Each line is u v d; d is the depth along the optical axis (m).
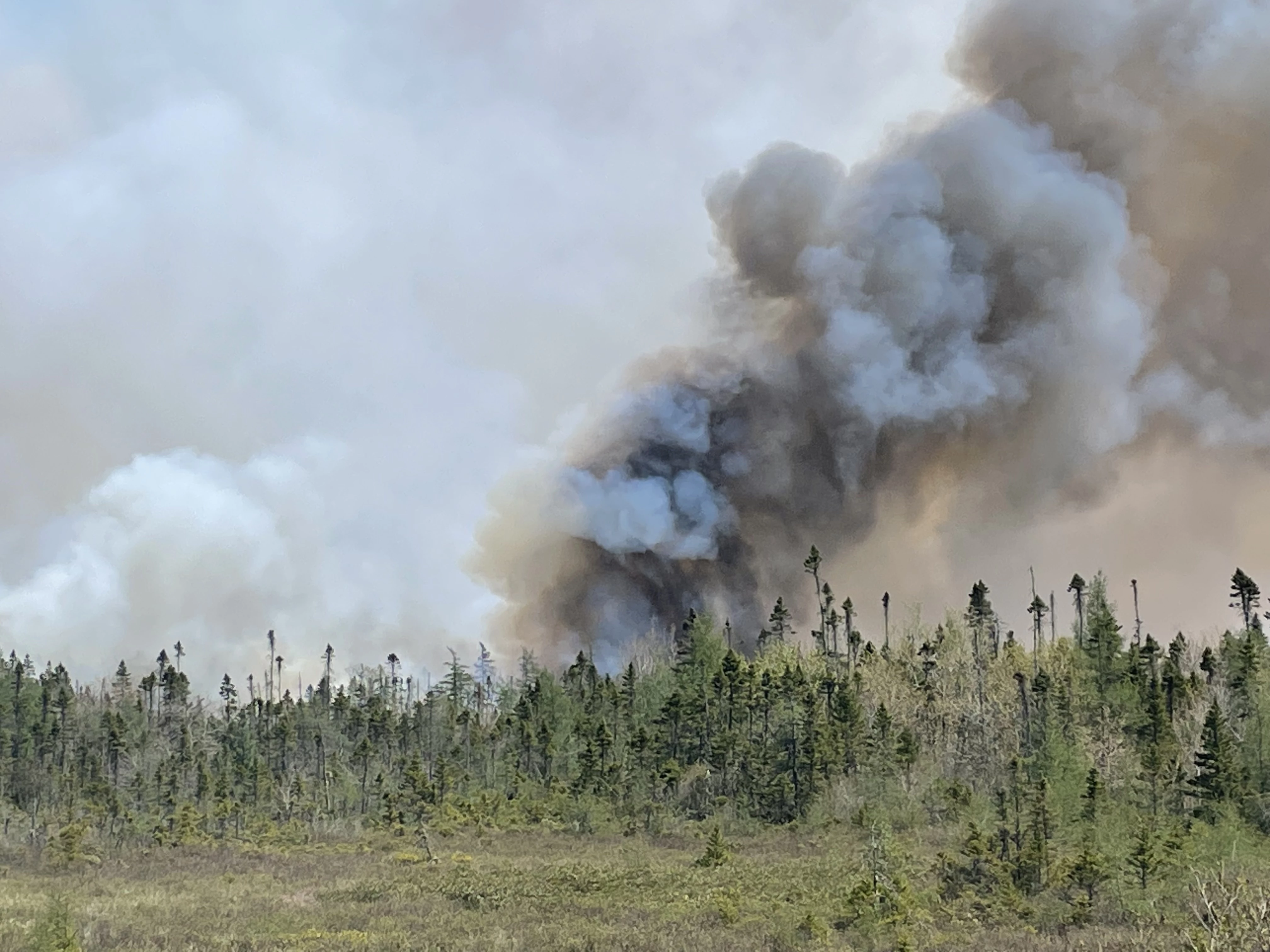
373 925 35.84
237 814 76.06
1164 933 33.44
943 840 56.38
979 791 63.62
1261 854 41.75
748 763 77.12
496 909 39.69
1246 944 22.55
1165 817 53.03
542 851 63.00
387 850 64.94
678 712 85.56
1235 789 56.41
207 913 38.75
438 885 45.50
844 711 76.12
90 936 31.83
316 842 69.62
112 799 77.38
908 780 67.62
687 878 46.38
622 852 59.12
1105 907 38.16
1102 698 76.25
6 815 75.69
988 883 40.84
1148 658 85.38
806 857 55.22
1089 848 41.06
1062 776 50.94
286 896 44.62
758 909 38.12
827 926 34.25
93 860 60.44
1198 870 37.16
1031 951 31.97
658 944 31.34
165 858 62.41
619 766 78.50
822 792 71.62
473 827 72.56
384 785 84.38
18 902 42.81
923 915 36.12
